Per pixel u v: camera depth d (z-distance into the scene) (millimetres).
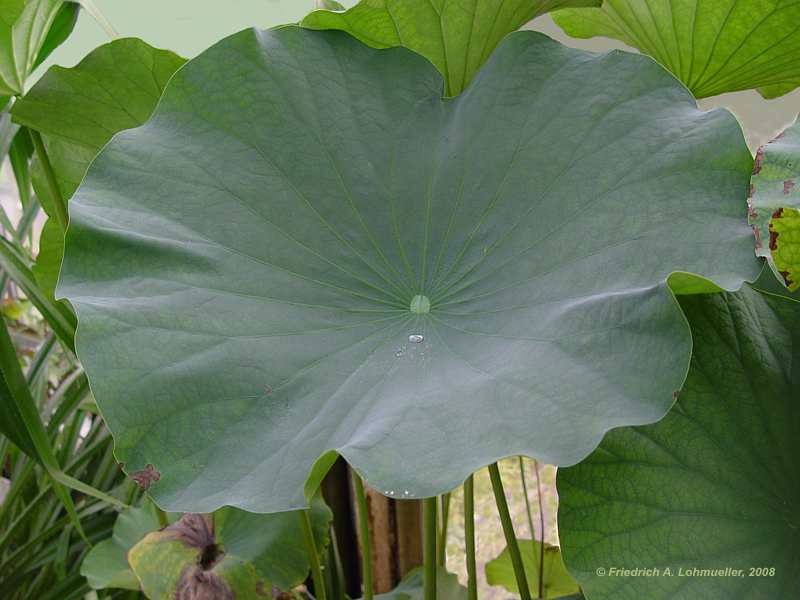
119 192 668
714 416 646
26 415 953
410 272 700
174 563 845
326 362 642
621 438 640
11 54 861
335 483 1394
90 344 594
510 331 634
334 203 713
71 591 1237
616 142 674
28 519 1342
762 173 612
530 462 1297
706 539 616
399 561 1394
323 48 743
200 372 616
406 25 769
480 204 708
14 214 1975
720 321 673
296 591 881
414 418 567
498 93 731
